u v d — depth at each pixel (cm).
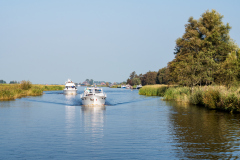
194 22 6825
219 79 4819
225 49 6131
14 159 1309
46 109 3703
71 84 8944
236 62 4609
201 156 1329
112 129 2066
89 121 2500
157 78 15888
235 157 1308
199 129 2036
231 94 3173
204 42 6184
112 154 1376
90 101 4200
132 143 1605
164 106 4000
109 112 3288
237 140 1658
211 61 5044
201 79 5153
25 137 1783
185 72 4994
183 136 1786
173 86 6500
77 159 1296
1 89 6088
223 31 6381
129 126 2202
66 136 1811
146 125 2244
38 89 8250
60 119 2652
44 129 2077
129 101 5209
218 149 1455
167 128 2094
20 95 6956
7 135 1850
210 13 6581
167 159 1288
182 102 4650
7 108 3847
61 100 5597
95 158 1309
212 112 3119
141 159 1291
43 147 1521
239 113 2988
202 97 3997
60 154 1382
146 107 3897
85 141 1661
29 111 3425
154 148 1488
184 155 1350
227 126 2152
